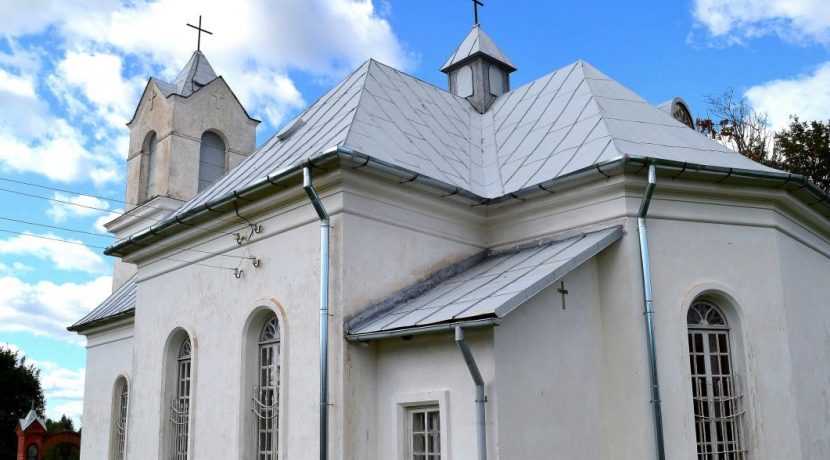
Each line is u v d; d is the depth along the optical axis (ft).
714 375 34.86
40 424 79.00
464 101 53.01
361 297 33.94
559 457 31.07
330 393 32.55
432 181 35.94
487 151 45.60
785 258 37.76
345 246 33.81
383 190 35.45
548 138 42.68
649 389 32.65
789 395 35.19
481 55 55.47
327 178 34.22
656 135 40.65
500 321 28.73
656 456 31.91
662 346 33.47
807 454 35.17
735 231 36.47
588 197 35.83
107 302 69.10
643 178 34.65
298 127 46.19
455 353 30.94
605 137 39.04
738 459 33.96
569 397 32.22
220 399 38.73
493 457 28.89
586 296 34.27
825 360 39.50
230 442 37.37
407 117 43.91
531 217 38.09
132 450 44.98
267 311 37.78
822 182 83.30
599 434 33.06
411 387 32.24
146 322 46.26
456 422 30.37
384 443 32.78
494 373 29.48
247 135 77.87
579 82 46.47
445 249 38.01
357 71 47.47
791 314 36.83
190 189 72.79
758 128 95.81
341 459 31.63
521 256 36.58
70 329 67.46
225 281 40.22
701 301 35.68
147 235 44.04
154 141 76.43
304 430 33.63
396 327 31.37
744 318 35.24
